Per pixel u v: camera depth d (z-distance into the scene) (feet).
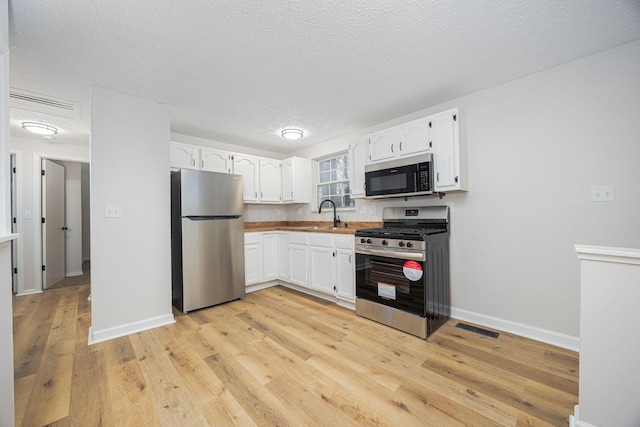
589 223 6.40
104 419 4.49
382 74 7.04
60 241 14.11
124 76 6.94
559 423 4.32
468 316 8.32
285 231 12.36
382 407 4.73
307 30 5.30
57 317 9.08
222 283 10.18
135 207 7.99
